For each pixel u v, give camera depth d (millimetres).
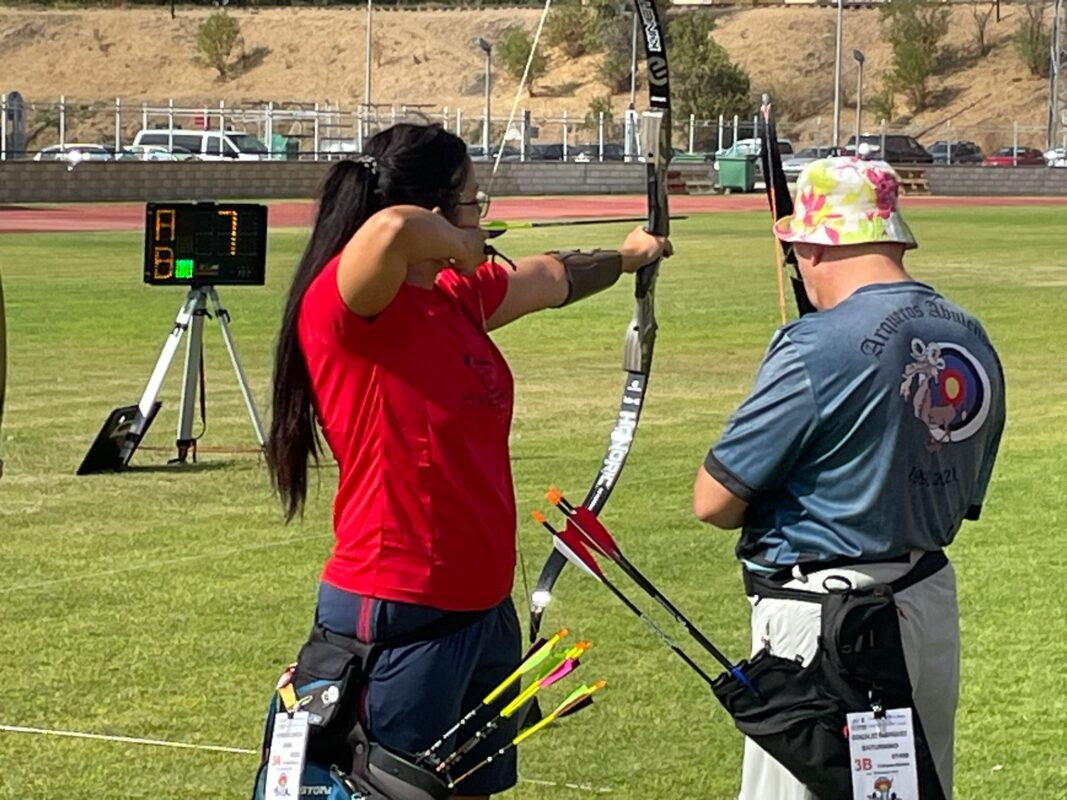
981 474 3910
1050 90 72000
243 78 88250
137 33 90500
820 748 3633
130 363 15023
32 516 9102
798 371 3656
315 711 3699
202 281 10648
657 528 8789
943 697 3809
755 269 25797
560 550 4016
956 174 59469
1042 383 14141
